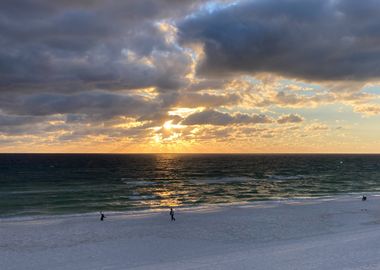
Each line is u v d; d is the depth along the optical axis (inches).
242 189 2888.8
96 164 6939.0
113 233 1248.8
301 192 2691.9
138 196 2374.5
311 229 1309.1
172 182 3457.2
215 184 3294.8
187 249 1043.9
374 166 6619.1
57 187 2874.0
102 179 3681.1
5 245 1088.8
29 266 889.5
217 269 794.8
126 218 1525.6
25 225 1385.3
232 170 5428.2
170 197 2352.4
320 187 3043.8
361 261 806.5
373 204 1916.8
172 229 1310.3
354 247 949.2
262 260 848.3
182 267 828.0
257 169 5684.1
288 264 804.0
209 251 1017.5
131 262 916.0
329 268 760.3
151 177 4037.9
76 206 1919.3
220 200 2242.9
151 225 1380.4
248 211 1692.9
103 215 1499.8
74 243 1115.3
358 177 4128.9
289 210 1720.0
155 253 1002.7
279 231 1277.1
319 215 1584.6
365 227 1339.8
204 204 2034.9
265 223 1413.6
